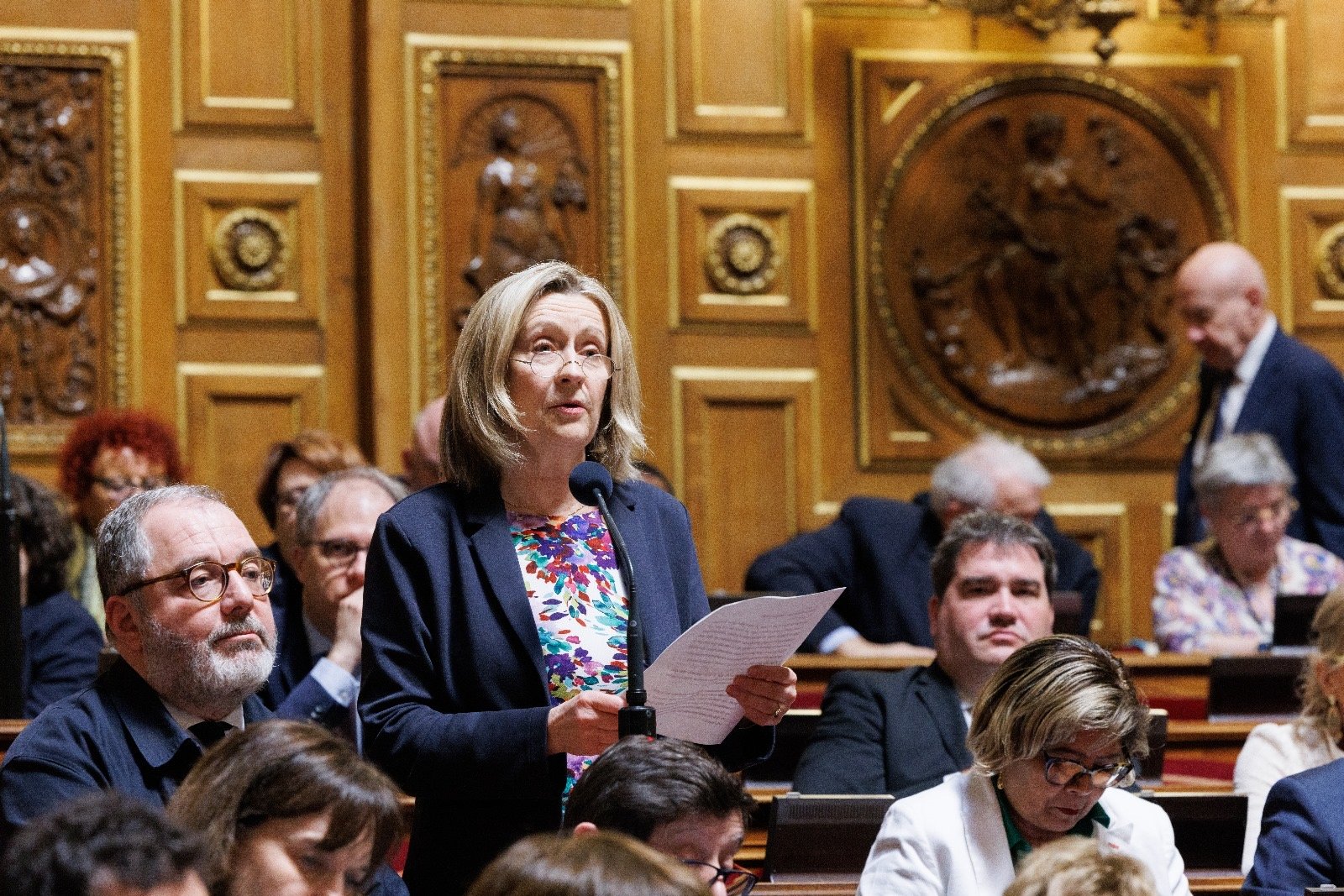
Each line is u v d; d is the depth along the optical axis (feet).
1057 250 59.26
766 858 25.62
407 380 55.06
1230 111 60.13
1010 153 59.21
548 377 22.12
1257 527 43.73
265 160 55.57
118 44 54.54
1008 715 23.30
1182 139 59.77
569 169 56.65
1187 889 24.53
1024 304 59.16
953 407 58.80
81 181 54.13
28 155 53.67
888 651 44.50
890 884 23.49
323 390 55.47
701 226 57.52
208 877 16.20
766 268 57.93
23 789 21.70
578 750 20.27
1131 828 24.23
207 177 55.06
